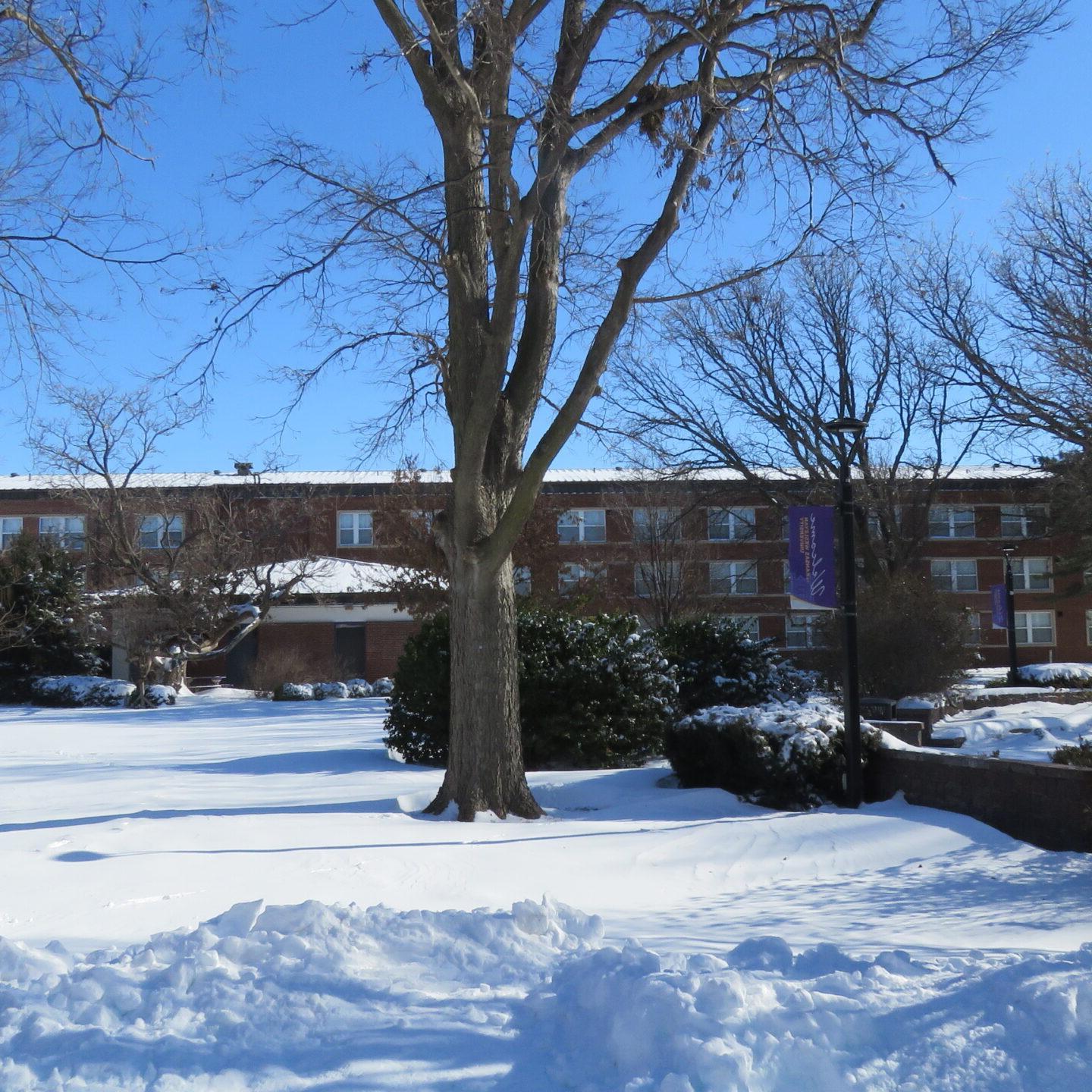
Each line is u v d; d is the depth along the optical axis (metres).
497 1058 4.20
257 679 38.97
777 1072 3.95
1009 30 11.44
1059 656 47.62
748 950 5.28
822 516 11.99
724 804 11.73
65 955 5.39
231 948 5.25
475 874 8.27
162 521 44.50
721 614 39.66
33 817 10.80
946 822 10.10
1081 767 9.57
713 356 33.34
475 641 11.13
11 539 40.09
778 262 12.05
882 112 11.61
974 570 47.34
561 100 10.73
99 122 12.56
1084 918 7.34
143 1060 4.05
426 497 31.98
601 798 12.51
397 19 10.87
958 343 29.11
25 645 37.69
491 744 11.01
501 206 11.28
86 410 34.88
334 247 10.91
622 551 42.34
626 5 10.60
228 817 10.25
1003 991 4.53
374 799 11.99
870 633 21.14
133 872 7.85
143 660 35.22
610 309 10.67
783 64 11.31
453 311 11.36
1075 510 31.78
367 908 6.04
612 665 15.63
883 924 7.26
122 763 16.66
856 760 11.50
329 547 46.12
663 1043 4.07
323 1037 4.34
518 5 10.69
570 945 5.75
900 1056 4.12
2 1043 4.20
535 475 10.61
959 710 23.66
